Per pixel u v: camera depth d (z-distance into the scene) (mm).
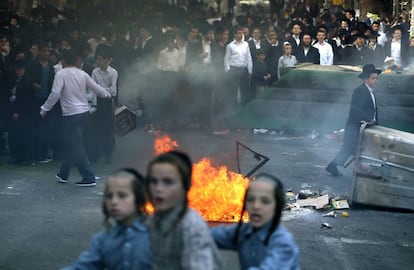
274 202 5105
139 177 5074
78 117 14617
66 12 30688
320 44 24266
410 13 29812
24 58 18203
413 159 12906
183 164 4844
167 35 24469
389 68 22094
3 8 30625
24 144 17203
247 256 5195
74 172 16234
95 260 5086
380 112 20578
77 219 12148
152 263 4883
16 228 11492
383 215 12938
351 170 17047
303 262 10125
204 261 4742
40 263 9828
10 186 14539
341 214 12914
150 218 4965
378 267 10055
